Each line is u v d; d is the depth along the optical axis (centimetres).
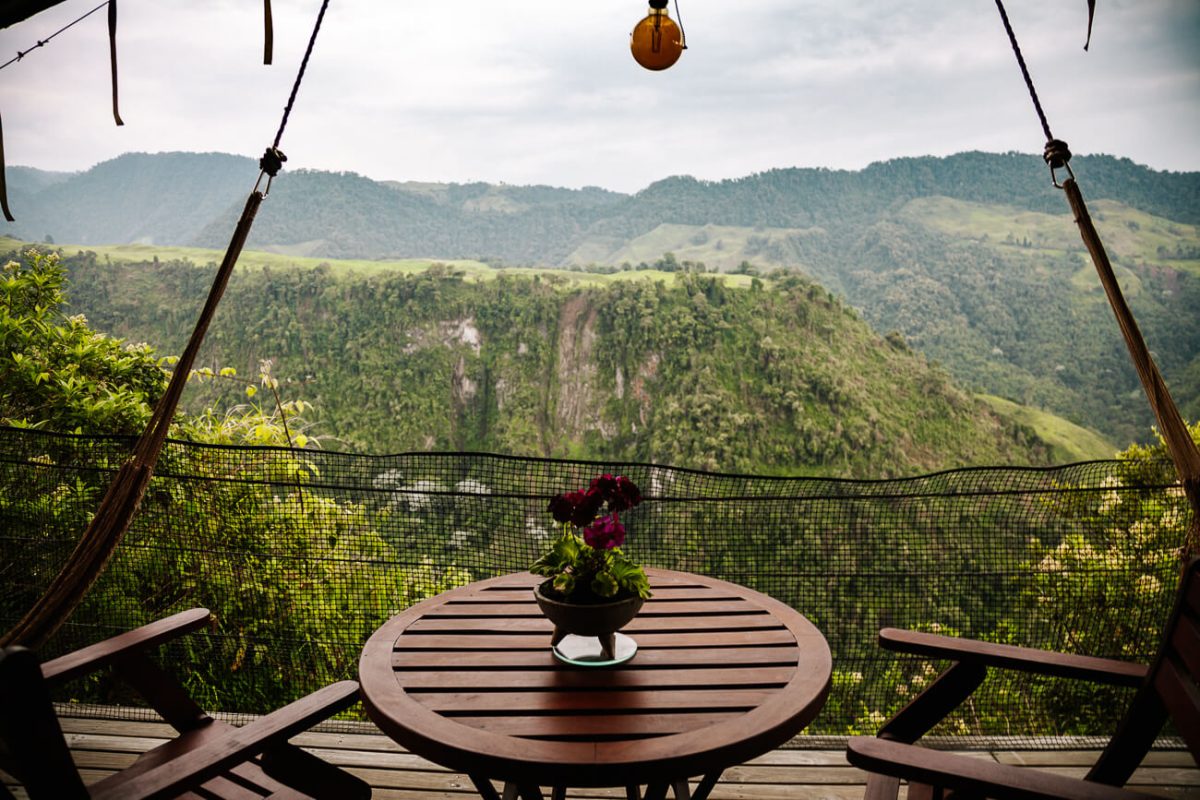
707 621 150
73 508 247
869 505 219
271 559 259
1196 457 172
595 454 6069
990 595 224
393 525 235
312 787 134
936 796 119
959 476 229
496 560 227
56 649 245
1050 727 239
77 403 402
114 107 166
